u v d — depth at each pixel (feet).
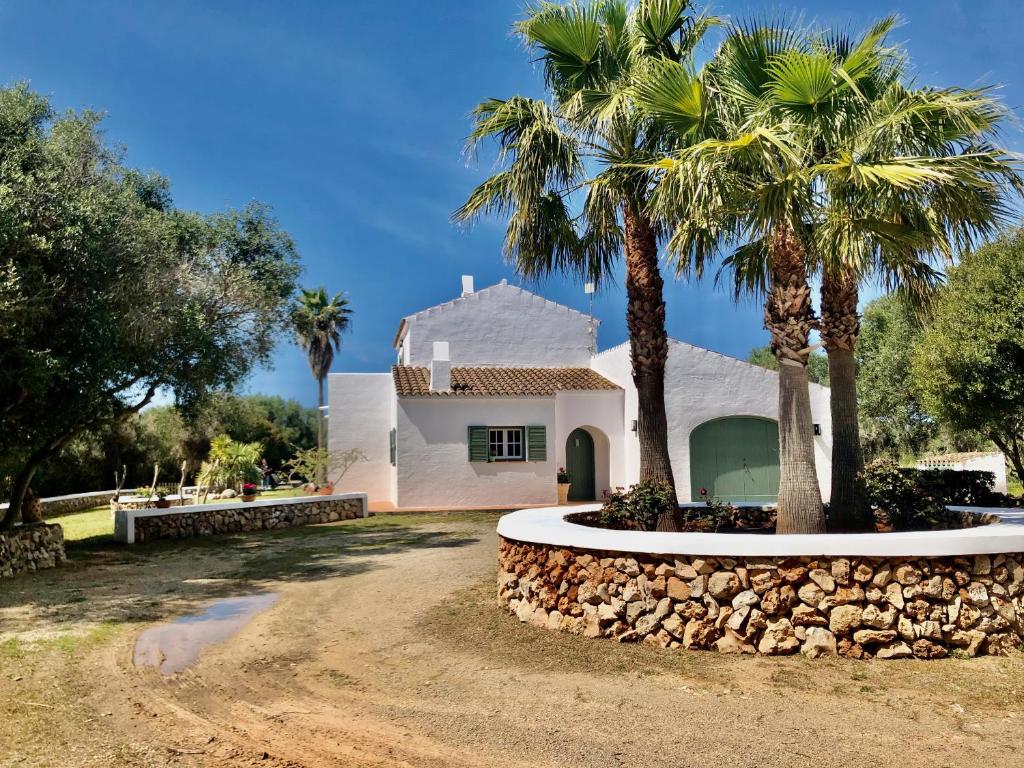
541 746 14.38
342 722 15.90
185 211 48.21
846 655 19.40
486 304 84.74
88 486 105.81
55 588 33.35
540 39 29.30
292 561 40.78
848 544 19.63
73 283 35.65
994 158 21.36
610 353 76.74
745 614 19.99
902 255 23.06
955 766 13.03
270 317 49.03
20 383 31.76
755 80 26.25
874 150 22.43
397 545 46.01
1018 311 41.70
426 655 21.13
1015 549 19.92
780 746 14.08
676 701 16.67
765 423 71.10
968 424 46.42
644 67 27.22
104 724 15.87
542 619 23.50
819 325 27.81
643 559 21.31
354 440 79.82
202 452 115.44
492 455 71.56
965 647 19.43
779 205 21.45
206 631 24.66
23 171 35.73
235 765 13.64
